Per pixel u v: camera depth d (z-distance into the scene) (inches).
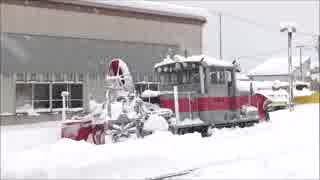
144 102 553.9
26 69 892.6
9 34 866.8
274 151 425.4
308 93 1384.1
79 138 481.4
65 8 942.4
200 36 1193.4
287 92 1245.1
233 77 601.3
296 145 462.3
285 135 535.5
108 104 495.2
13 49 872.9
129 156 390.0
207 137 513.3
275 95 1127.6
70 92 958.4
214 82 571.2
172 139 471.2
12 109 874.1
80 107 968.3
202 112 554.6
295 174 321.7
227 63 592.7
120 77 536.1
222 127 581.0
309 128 605.6
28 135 602.2
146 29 1085.8
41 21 910.4
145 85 831.1
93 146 436.5
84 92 975.0
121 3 1045.2
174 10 1145.4
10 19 866.8
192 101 549.0
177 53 1139.9
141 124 503.5
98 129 482.6
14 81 877.8
